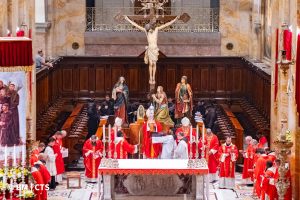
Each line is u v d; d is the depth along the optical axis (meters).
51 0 38.69
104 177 23.38
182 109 32.06
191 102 32.19
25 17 27.16
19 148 19.88
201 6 40.50
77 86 38.72
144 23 32.69
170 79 38.72
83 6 39.75
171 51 40.16
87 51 40.00
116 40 39.94
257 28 38.38
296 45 22.95
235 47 40.12
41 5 37.78
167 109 30.52
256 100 36.00
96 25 40.31
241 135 29.61
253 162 26.83
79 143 29.95
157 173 22.72
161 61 38.59
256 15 38.91
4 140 19.59
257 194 24.72
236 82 38.94
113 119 33.09
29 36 27.58
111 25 40.31
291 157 23.64
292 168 23.59
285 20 26.00
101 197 24.14
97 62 38.66
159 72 38.59
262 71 33.38
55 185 26.84
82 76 38.75
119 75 38.62
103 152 24.88
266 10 37.16
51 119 32.56
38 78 31.75
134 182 23.72
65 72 38.75
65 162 29.58
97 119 32.59
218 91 38.94
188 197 23.78
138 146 28.95
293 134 23.70
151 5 31.02
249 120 34.31
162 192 23.77
